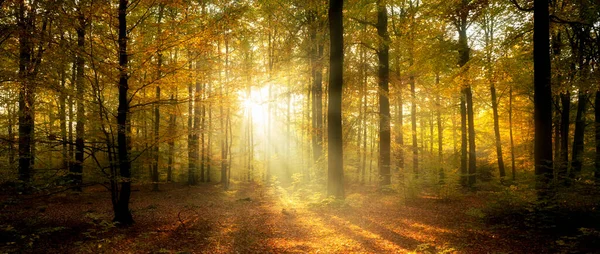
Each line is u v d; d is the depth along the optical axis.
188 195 16.62
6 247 6.44
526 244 5.79
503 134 24.52
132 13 9.88
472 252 5.65
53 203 12.16
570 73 9.30
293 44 16.02
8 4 6.45
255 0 14.01
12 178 7.68
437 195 12.17
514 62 11.44
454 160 20.59
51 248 6.62
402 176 12.59
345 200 10.62
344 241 7.03
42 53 7.40
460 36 14.62
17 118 9.22
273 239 7.38
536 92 7.85
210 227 8.63
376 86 13.53
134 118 11.48
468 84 12.20
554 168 7.54
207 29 7.97
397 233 7.50
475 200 11.76
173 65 8.31
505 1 10.43
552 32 10.92
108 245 6.77
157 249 6.63
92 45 7.75
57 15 6.94
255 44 20.25
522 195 7.45
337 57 10.37
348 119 15.86
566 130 14.88
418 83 15.71
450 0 10.68
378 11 13.21
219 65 9.16
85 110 8.27
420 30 13.47
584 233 5.21
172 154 10.36
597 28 9.23
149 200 14.81
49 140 7.66
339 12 10.37
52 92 7.83
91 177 8.34
